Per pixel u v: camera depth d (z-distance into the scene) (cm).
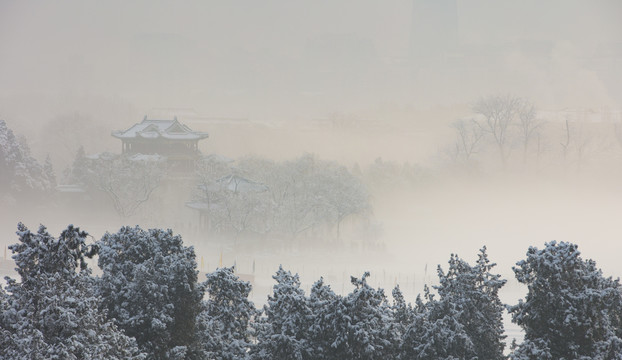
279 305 7569
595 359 6581
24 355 5688
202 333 7800
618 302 7294
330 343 7262
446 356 7488
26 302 6141
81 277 6469
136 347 6662
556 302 6762
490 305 8000
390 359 7575
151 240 7806
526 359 6750
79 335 6047
